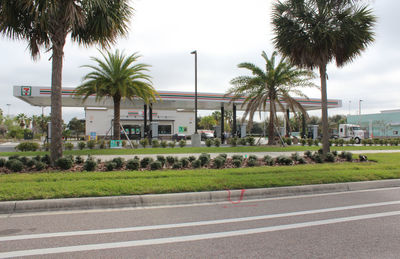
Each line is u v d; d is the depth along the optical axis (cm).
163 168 998
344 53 1324
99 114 3775
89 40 1103
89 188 639
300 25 1312
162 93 2797
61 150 1005
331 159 1246
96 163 939
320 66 1352
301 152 1742
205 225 469
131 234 423
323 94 1358
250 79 2158
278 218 510
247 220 497
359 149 2061
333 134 4234
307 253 357
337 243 391
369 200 652
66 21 938
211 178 777
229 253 357
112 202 584
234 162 1066
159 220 494
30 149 1688
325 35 1209
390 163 1170
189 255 350
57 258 338
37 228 448
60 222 480
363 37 1263
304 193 729
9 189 616
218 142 2272
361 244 388
